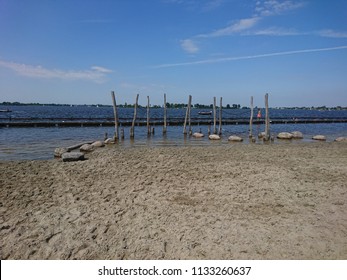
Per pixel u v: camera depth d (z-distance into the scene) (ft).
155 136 93.40
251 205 22.82
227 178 31.45
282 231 18.06
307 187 27.94
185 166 38.17
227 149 57.26
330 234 17.63
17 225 19.54
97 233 18.21
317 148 59.93
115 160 43.16
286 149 57.82
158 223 19.45
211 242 16.75
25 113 257.34
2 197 25.67
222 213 21.11
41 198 25.36
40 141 74.23
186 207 22.47
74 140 77.36
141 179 31.48
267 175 32.81
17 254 15.96
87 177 32.78
